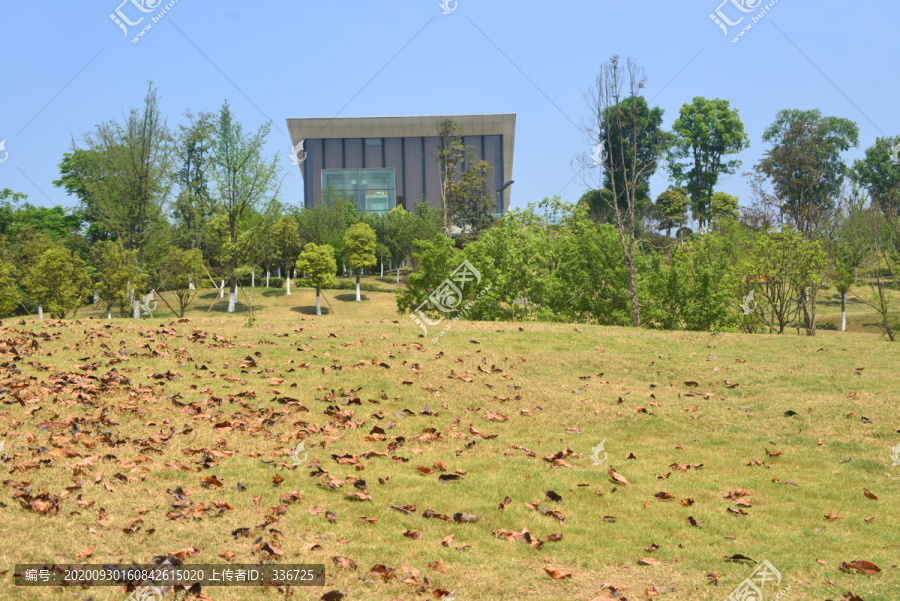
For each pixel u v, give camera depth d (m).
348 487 6.93
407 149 107.69
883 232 30.83
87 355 11.55
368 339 14.80
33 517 5.44
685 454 9.16
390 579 5.04
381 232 72.94
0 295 36.44
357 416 9.62
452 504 6.72
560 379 13.12
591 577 5.35
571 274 24.95
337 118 104.62
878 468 8.64
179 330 14.66
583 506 7.01
